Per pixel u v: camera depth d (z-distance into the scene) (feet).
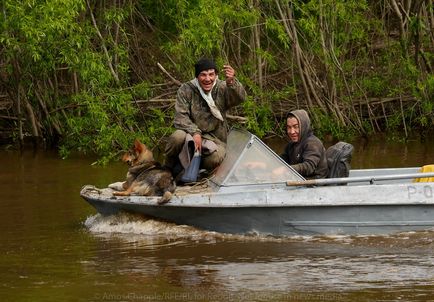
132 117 113.80
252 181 66.85
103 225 70.03
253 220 65.67
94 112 108.17
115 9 116.06
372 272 57.57
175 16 117.08
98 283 56.34
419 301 52.13
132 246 64.64
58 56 114.01
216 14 111.24
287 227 65.57
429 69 132.05
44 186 89.15
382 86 130.52
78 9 112.37
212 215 66.23
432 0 131.95
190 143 68.95
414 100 131.54
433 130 129.18
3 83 120.78
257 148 67.67
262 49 126.72
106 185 88.58
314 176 68.69
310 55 130.31
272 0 123.75
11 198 83.10
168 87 124.98
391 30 140.05
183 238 66.08
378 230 65.57
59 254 63.16
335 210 65.05
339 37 126.72
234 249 63.10
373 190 65.21
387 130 130.11
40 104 120.78
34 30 103.86
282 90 127.24
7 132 126.11
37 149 118.83
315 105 128.06
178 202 65.92
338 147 70.49
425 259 60.18
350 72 132.57
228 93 70.44
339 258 60.64
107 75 110.42
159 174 68.39
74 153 114.21
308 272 57.82
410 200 65.05
